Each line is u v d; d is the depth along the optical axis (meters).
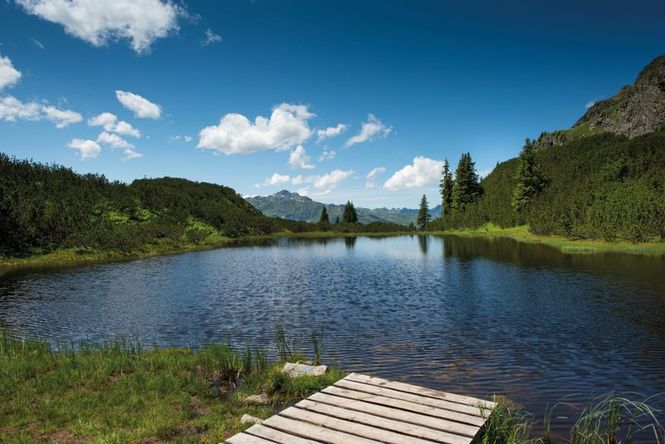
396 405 8.62
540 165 99.94
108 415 8.98
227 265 44.56
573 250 49.72
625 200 57.53
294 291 28.91
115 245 54.16
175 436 8.24
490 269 37.12
